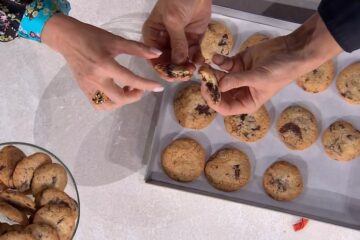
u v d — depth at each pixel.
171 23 0.74
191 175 0.90
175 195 0.93
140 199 0.92
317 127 0.92
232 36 0.93
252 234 0.92
